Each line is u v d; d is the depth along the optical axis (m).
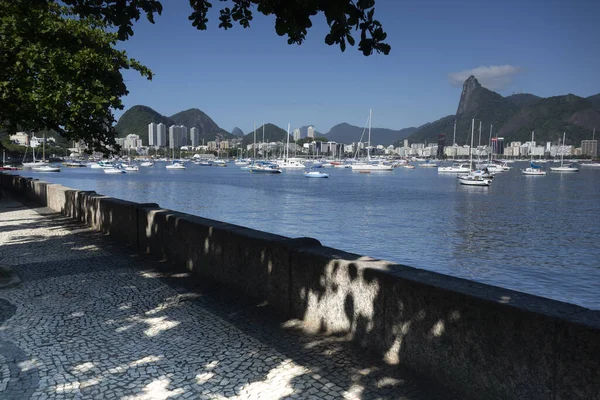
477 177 108.44
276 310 6.64
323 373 4.64
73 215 17.48
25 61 10.54
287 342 5.45
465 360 4.05
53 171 158.25
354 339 5.34
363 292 5.18
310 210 57.91
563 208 62.16
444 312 4.23
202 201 68.19
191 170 193.12
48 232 14.04
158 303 7.03
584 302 22.52
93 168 198.00
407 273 4.85
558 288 24.81
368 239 38.16
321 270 5.79
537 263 30.28
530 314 3.54
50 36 9.83
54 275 8.76
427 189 95.38
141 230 11.18
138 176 141.25
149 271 9.08
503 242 37.56
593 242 37.75
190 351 5.25
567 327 3.30
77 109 11.29
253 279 7.21
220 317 6.38
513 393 3.67
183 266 9.35
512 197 78.12
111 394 4.32
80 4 5.38
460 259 31.31
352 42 4.55
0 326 6.06
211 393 4.30
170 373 4.72
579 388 3.24
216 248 8.16
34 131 13.62
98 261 9.98
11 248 11.48
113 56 13.10
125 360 5.04
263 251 6.94
